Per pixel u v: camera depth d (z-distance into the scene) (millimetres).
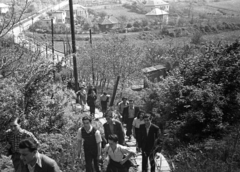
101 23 130375
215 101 11812
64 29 96062
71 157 7762
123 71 39094
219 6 196250
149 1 190250
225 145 8773
